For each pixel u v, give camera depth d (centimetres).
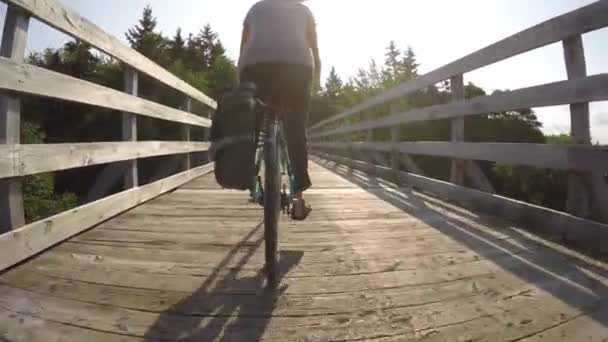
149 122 1739
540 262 217
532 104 276
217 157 182
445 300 169
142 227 288
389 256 229
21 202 206
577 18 233
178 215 331
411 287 184
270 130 195
